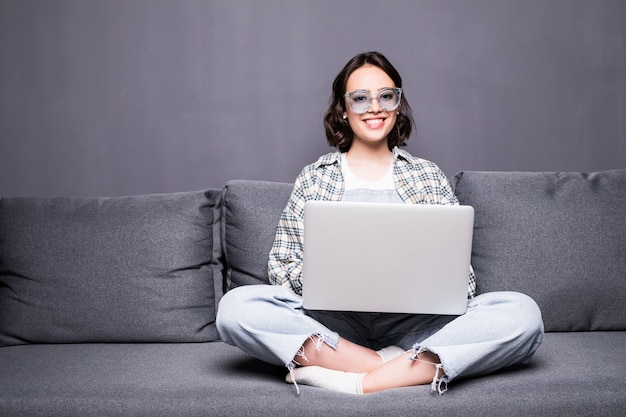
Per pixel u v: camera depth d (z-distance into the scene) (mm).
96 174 2471
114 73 2467
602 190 1940
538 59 2451
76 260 1846
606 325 1843
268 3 2467
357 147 1946
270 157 2477
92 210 1932
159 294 1835
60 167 2467
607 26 2451
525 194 1931
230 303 1497
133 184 2473
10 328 1809
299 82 2473
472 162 2459
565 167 2451
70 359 1634
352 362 1479
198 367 1555
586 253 1850
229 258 1995
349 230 1394
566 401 1319
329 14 2467
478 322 1425
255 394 1355
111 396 1354
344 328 1597
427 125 2465
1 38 2449
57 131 2465
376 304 1439
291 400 1339
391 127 1900
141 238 1881
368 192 1869
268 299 1495
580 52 2455
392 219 1386
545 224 1881
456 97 2457
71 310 1809
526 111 2453
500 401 1321
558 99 2453
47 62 2457
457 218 1385
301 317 1472
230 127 2477
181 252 1893
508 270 1851
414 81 2459
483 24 2453
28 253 1855
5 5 2449
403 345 1603
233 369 1541
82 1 2461
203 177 2480
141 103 2473
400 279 1415
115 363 1591
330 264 1416
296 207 1864
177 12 2469
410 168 1918
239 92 2475
